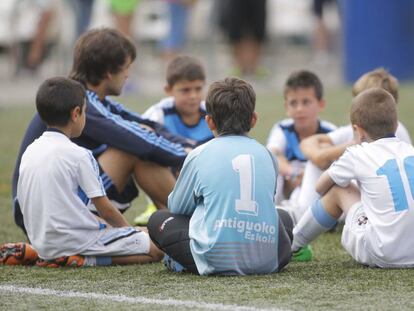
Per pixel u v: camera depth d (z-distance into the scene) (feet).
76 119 52.65
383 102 51.98
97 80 58.85
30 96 149.79
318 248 58.80
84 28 150.10
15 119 127.85
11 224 68.23
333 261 53.98
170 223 50.55
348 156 51.75
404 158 50.75
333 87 157.48
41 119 53.93
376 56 159.22
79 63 58.90
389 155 50.90
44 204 51.78
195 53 191.21
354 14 159.12
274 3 196.65
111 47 58.29
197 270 49.49
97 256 53.01
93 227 52.85
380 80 61.62
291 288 45.85
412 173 50.26
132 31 147.64
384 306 41.98
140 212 73.56
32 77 167.02
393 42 159.33
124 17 145.69
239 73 164.14
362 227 50.83
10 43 169.68
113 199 58.59
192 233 49.24
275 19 194.70
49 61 175.63
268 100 144.66
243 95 50.26
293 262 53.88
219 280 47.93
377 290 45.24
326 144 64.03
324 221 53.31
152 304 43.14
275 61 182.50
